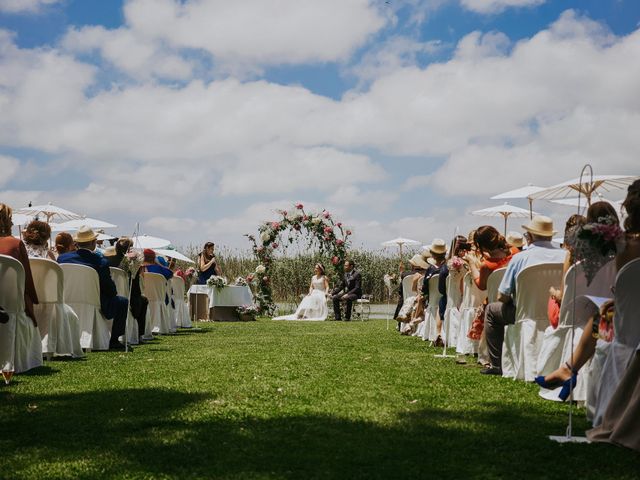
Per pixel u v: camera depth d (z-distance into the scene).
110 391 5.42
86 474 3.15
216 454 3.47
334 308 19.62
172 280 14.65
